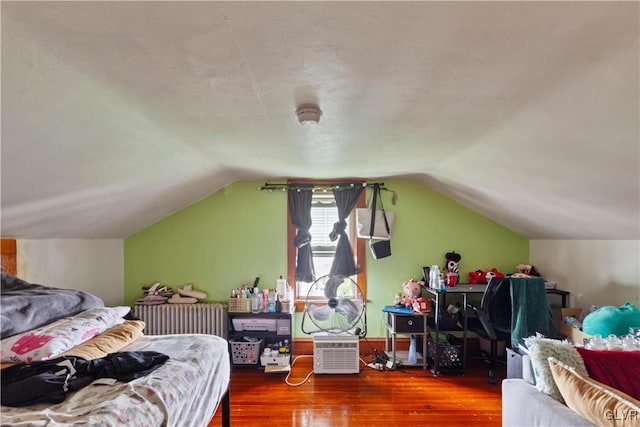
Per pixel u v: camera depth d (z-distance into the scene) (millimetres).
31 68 1149
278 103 1640
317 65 1288
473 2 926
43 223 2455
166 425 1433
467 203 3859
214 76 1354
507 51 1165
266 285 3979
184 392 1642
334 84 1445
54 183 1939
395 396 2988
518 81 1365
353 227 4066
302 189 3967
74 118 1499
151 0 909
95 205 2559
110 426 1225
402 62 1260
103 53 1157
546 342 1773
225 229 4000
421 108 1688
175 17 985
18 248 2549
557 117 1578
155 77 1344
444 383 3246
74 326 1878
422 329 3533
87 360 1677
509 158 2227
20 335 1732
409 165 3053
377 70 1322
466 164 2686
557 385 1591
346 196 3955
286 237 3996
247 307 3645
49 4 906
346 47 1165
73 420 1213
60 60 1165
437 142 2258
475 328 3465
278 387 3168
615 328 2428
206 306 3730
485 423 2574
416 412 2727
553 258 3695
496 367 3637
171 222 3988
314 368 3441
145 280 3969
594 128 1532
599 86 1277
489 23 1018
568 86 1344
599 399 1363
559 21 992
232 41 1119
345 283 3969
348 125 1960
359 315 3424
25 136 1452
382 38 1110
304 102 1626
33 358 1602
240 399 2939
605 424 1306
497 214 3674
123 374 1619
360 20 1015
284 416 2666
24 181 1783
